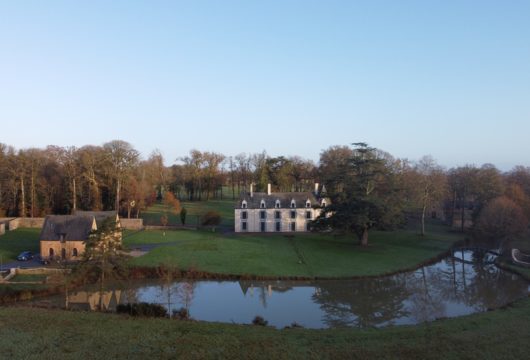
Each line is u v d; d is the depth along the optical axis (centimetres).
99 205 9388
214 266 5703
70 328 3412
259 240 7612
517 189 8769
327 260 6241
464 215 10288
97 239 4728
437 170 9775
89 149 9925
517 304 4138
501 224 7338
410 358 2841
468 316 3816
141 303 3991
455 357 2839
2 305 4222
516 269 5956
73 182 9275
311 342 3167
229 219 10194
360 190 7162
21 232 7750
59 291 4791
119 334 3291
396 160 11662
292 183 12631
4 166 9112
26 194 9275
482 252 7125
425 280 5641
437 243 7781
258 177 12600
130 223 8662
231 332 3400
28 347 2998
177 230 8544
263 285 5241
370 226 6931
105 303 4453
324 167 11369
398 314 4256
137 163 10300
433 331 3353
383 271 5753
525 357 2820
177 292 4856
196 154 13175
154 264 5606
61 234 6188
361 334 3344
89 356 2872
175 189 13662
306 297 4800
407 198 8788
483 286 5375
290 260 6150
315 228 7444
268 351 2978
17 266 5619
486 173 9206
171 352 2958
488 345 3030
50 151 9844
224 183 14375
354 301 4684
